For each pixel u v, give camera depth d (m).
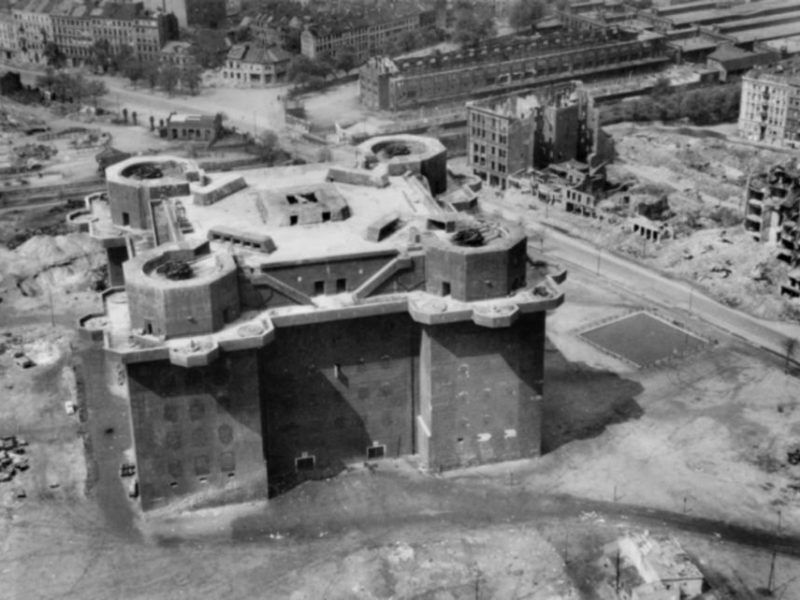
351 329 165.50
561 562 149.38
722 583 144.88
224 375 155.62
